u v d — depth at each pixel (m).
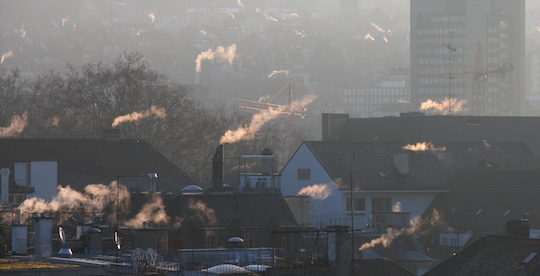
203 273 157.50
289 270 161.88
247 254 185.50
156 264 164.62
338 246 168.25
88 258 175.62
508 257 181.38
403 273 194.62
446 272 189.62
